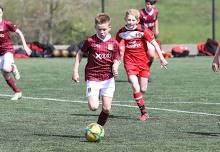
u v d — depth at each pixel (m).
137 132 21.16
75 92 34.59
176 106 28.52
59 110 26.91
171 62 61.84
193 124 23.02
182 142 19.11
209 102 29.98
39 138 19.81
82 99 31.22
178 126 22.53
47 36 73.56
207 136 20.30
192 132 21.14
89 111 26.64
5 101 30.20
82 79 43.22
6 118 24.34
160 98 31.67
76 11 74.81
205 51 72.38
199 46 72.75
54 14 73.62
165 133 20.92
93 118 24.55
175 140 19.50
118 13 82.06
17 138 19.81
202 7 100.69
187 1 102.88
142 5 87.12
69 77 44.44
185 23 96.62
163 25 95.94
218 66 20.53
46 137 20.00
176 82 40.94
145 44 25.77
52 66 55.56
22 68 52.94
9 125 22.59
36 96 32.47
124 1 86.19
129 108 27.89
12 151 17.64
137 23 25.69
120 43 25.69
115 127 22.31
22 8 72.88
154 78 44.06
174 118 24.62
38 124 22.86
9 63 30.27
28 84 39.19
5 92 34.81
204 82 40.97
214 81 41.72
